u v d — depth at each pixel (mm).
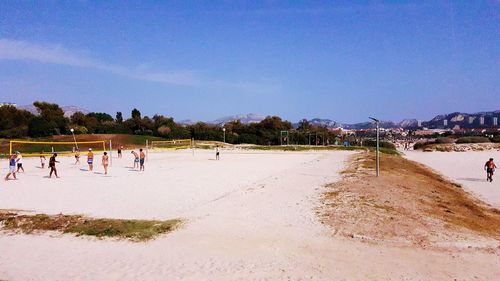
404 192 19875
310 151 67312
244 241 12344
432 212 15969
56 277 9883
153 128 98688
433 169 39969
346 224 13844
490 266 10500
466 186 28078
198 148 75062
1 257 11500
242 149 73688
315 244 12008
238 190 21516
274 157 50688
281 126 107312
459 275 9852
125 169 34812
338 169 31266
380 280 9484
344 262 10617
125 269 10297
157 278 9641
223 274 9828
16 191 22078
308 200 17953
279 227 13742
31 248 12227
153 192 21328
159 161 44500
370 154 52062
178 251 11602
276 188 21641
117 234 13273
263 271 10008
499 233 14250
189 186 23422
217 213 15852
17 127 84625
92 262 10898
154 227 13789
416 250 11555
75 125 91062
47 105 98438
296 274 9812
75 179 27500
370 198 17875
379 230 13219
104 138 81375
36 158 50594
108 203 18328
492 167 30453
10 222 14773
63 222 14602
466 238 12719
